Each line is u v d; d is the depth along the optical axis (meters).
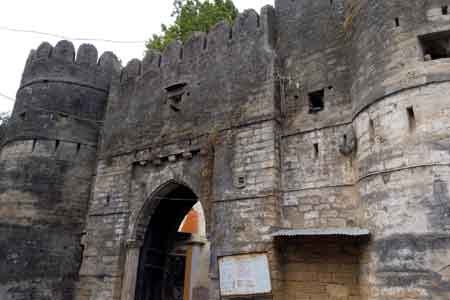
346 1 14.51
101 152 20.28
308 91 14.77
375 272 10.77
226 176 15.05
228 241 14.02
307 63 15.19
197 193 16.08
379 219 10.88
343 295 11.88
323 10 15.52
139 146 18.81
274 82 15.17
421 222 9.87
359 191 12.08
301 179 13.76
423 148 10.31
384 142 11.18
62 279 18.72
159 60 20.14
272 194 13.62
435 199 9.80
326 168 13.38
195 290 29.08
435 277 9.33
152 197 17.73
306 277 12.62
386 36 11.88
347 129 13.34
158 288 19.00
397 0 11.98
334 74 14.32
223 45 17.59
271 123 14.58
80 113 21.34
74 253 19.31
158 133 18.36
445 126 10.21
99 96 22.12
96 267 17.81
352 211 12.47
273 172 13.89
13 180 19.67
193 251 29.92
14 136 20.73
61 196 19.77
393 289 10.01
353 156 12.90
